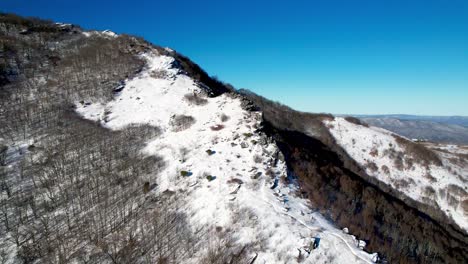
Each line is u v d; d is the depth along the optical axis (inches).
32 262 738.2
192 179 984.9
